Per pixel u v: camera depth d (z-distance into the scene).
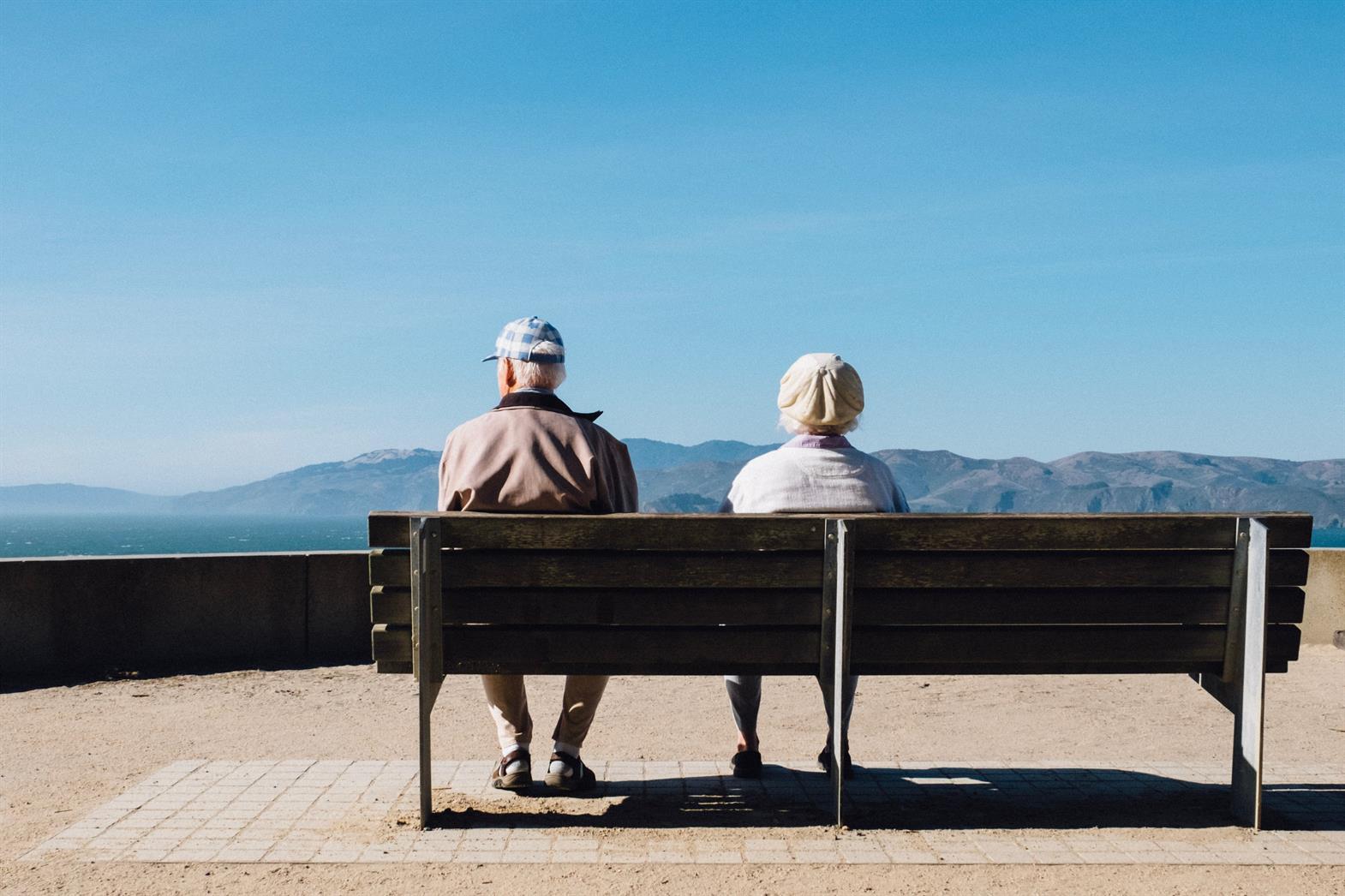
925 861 3.34
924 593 3.68
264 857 3.36
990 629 3.71
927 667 3.71
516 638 3.64
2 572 7.28
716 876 3.21
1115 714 6.25
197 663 7.71
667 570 3.62
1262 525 3.66
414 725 5.84
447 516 3.60
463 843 3.50
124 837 3.56
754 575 3.63
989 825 3.73
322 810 3.86
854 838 3.57
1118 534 3.68
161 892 3.08
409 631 3.64
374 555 3.63
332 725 5.84
